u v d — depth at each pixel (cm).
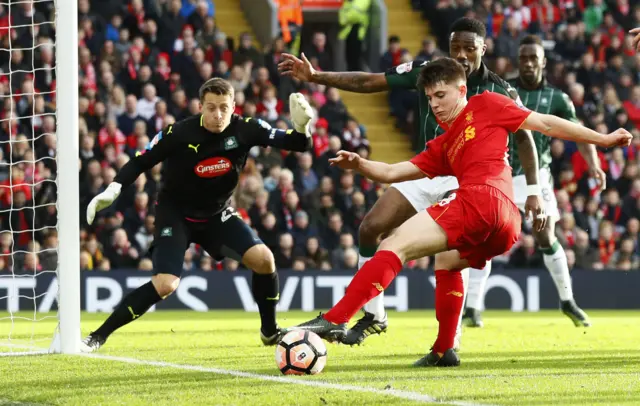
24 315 3250
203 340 2222
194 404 1185
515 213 1417
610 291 3722
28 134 3875
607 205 4175
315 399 1206
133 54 4172
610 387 1331
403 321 2997
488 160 1412
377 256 1386
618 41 4806
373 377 1429
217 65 4353
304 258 3725
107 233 3619
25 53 4097
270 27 5028
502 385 1341
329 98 4341
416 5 5259
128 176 1720
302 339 1466
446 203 1402
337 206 3950
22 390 1328
